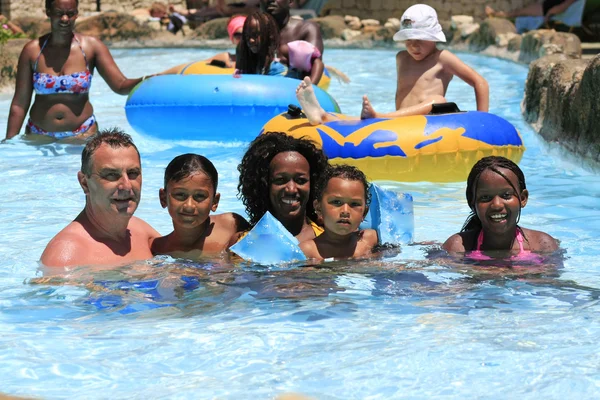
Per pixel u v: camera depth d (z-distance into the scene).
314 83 9.99
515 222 4.93
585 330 3.55
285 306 3.95
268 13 10.41
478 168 4.89
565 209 6.23
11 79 14.44
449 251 4.96
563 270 4.55
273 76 9.54
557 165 8.03
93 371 3.17
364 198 4.78
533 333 3.53
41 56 9.08
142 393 2.96
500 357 3.25
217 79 9.19
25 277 4.46
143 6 29.00
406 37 8.20
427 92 8.33
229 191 6.90
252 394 2.94
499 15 22.22
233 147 9.15
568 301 3.99
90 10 28.39
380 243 5.02
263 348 3.40
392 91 14.07
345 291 4.18
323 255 4.80
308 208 5.16
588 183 7.16
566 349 3.33
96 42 9.40
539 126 9.44
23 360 3.27
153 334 3.58
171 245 4.89
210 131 9.12
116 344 3.45
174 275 4.43
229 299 4.07
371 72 17.17
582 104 7.73
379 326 3.64
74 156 8.30
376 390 2.97
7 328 3.68
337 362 3.23
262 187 5.02
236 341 3.47
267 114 9.04
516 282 4.32
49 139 9.09
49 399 2.92
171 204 4.72
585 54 16.97
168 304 4.01
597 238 5.34
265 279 4.38
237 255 4.79
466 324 3.65
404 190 7.08
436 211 6.31
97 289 4.21
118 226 4.70
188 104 9.02
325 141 7.39
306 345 3.42
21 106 9.13
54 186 7.07
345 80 11.91
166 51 22.67
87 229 4.74
